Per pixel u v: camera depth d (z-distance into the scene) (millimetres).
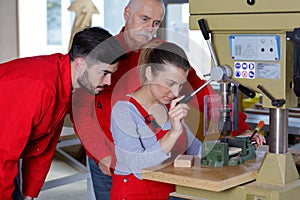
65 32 5719
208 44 1938
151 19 2637
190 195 1945
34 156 2488
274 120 1947
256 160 2109
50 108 2094
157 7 2639
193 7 1957
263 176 1936
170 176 1881
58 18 5742
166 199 2174
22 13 5746
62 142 3621
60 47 5750
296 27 1766
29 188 2564
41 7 5762
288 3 1767
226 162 2002
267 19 1815
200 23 1920
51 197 4516
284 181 1903
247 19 1853
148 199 2160
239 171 1933
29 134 2092
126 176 2170
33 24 5797
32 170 2539
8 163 2137
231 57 1927
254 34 1868
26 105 2047
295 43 1823
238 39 1899
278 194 1809
